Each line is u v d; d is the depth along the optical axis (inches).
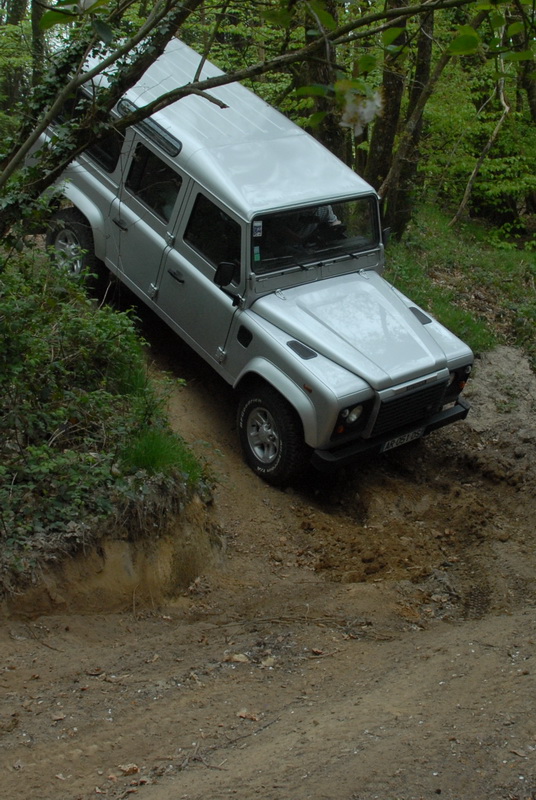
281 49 144.9
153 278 317.1
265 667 197.8
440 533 280.8
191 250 302.2
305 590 239.8
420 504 298.8
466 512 289.0
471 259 538.9
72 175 334.6
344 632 219.9
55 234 344.8
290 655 205.0
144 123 311.9
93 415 248.5
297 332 280.8
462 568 262.5
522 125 711.7
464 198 666.8
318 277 306.2
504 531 283.0
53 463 213.9
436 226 624.4
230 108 327.9
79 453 231.6
